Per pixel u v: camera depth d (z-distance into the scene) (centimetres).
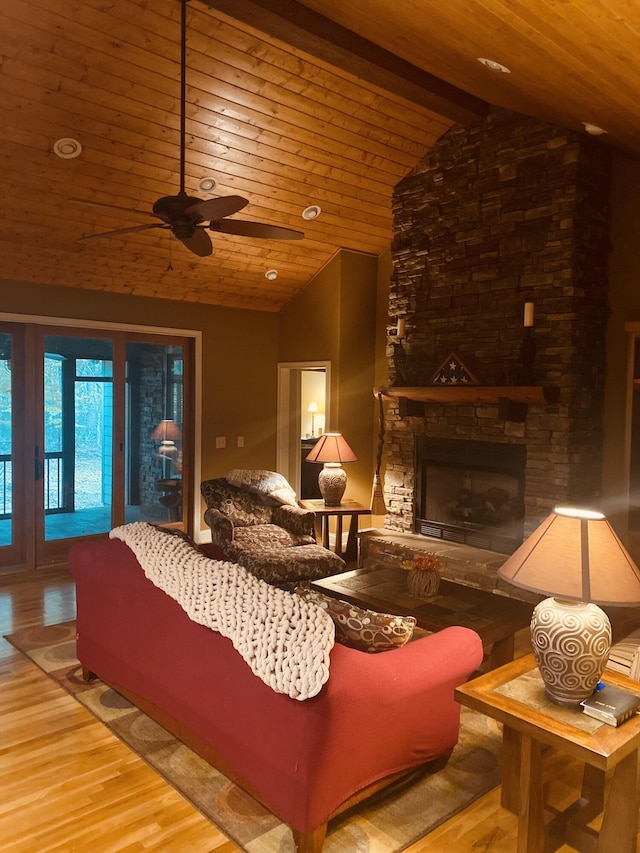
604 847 229
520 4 252
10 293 557
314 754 224
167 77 421
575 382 493
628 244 504
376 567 461
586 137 487
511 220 525
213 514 527
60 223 513
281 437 764
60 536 612
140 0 368
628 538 498
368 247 688
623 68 289
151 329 650
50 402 596
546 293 504
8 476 579
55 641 427
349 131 523
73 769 285
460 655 272
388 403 696
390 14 336
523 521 527
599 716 214
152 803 263
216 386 708
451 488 590
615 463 515
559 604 224
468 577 520
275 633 240
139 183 498
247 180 535
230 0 358
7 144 432
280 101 469
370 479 723
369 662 240
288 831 249
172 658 287
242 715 250
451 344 576
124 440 650
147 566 304
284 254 649
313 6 379
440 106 504
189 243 376
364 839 245
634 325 492
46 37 374
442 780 282
